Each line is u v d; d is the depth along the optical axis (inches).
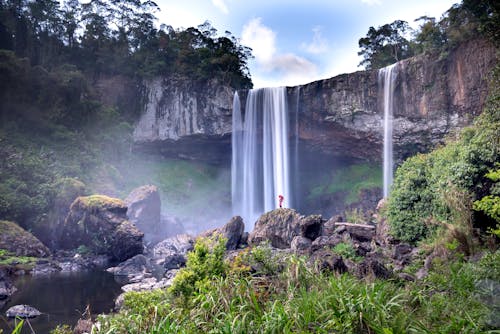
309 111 1754.4
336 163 1948.8
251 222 1792.6
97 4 2175.2
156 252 955.3
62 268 728.3
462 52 1321.4
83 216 898.7
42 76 1530.5
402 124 1550.2
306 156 1923.0
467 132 605.3
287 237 820.0
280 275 271.0
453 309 213.5
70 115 1569.9
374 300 193.9
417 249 523.2
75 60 1974.7
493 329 186.2
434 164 623.8
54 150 1331.2
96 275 663.8
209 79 1990.7
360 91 1657.2
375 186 1724.9
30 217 982.4
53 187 1034.1
